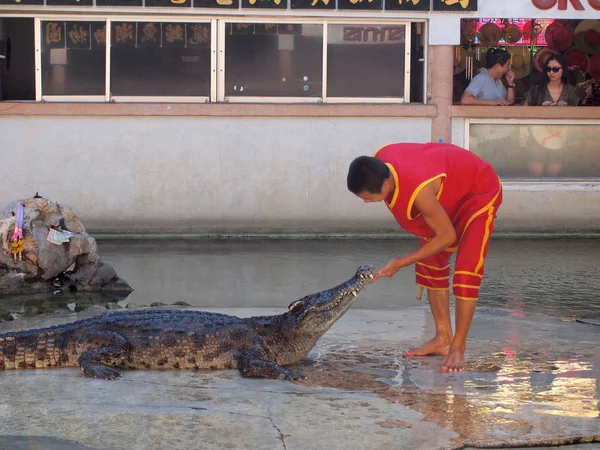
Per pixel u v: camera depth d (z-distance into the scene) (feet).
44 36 39.63
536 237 41.01
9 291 26.73
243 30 40.14
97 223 39.88
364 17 40.01
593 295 25.95
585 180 41.65
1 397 13.94
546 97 41.68
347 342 18.57
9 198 39.45
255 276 29.07
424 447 11.57
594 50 42.73
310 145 40.27
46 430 12.19
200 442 11.72
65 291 27.02
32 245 26.91
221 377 15.47
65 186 39.60
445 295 17.24
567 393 14.32
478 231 15.92
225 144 39.93
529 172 41.88
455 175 15.72
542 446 11.85
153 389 14.49
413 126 40.52
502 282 28.30
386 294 25.99
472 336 19.12
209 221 40.27
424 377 15.43
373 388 14.62
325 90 40.75
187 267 31.01
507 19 41.52
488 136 41.45
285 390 14.46
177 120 39.70
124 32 39.73
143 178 39.81
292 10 39.47
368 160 15.07
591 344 18.34
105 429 12.25
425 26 40.47
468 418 12.87
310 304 16.38
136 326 16.33
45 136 39.32
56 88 39.91
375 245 37.37
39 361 16.21
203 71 40.24
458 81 42.06
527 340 18.69
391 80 41.16
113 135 39.55
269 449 11.47
